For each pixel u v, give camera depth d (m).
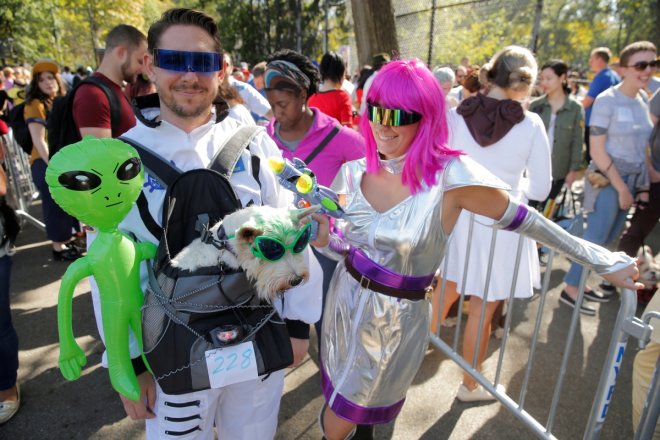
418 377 2.74
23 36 30.20
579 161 4.11
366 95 1.46
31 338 3.09
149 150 1.34
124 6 34.94
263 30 27.62
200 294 1.18
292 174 1.42
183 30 1.30
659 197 3.35
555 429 2.34
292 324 1.60
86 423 2.35
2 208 2.13
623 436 2.32
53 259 4.39
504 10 7.51
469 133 2.33
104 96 2.72
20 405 2.46
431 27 7.53
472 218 2.27
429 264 1.51
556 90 4.06
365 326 1.56
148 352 1.22
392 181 1.51
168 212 1.23
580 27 28.88
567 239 1.49
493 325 3.18
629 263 1.51
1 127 4.57
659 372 1.54
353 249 1.63
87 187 1.05
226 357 1.21
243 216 1.17
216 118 1.55
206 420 1.39
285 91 2.37
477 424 2.38
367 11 5.94
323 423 1.81
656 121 3.38
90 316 3.38
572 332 1.88
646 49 3.03
